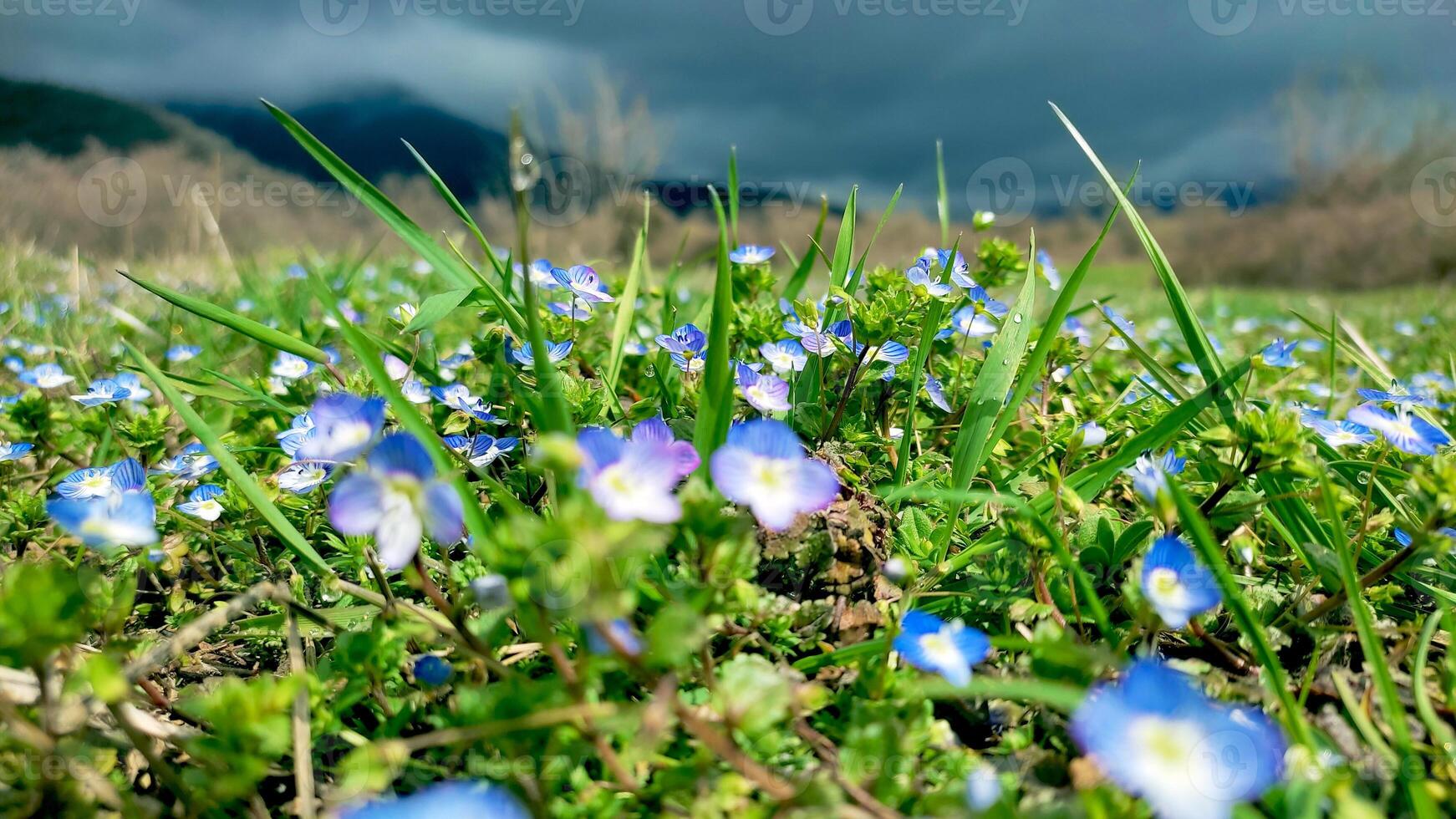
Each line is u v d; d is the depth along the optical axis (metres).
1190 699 0.13
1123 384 0.28
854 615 0.17
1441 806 0.15
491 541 0.16
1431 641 0.17
